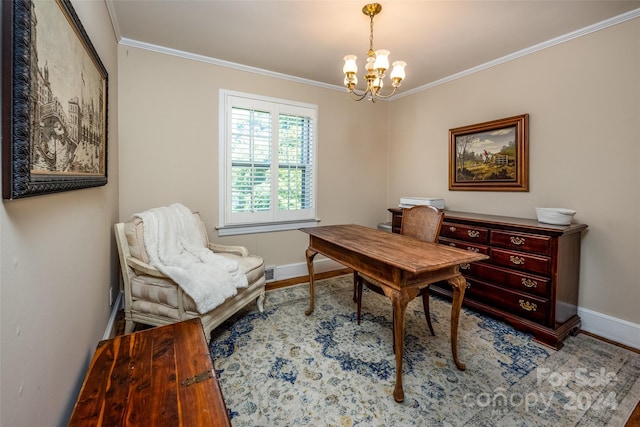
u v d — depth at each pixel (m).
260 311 2.48
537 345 2.00
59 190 0.91
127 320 2.01
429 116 3.44
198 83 2.73
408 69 2.97
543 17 2.03
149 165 2.56
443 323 2.31
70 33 1.03
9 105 0.63
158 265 1.86
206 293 1.81
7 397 0.64
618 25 2.02
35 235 0.81
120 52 2.39
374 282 1.91
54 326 0.94
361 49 2.54
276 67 2.95
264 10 1.97
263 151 3.09
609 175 2.10
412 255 1.60
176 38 2.38
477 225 2.46
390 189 4.02
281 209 3.24
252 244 3.13
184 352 1.14
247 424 1.34
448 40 2.37
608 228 2.11
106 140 1.76
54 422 0.93
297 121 3.30
